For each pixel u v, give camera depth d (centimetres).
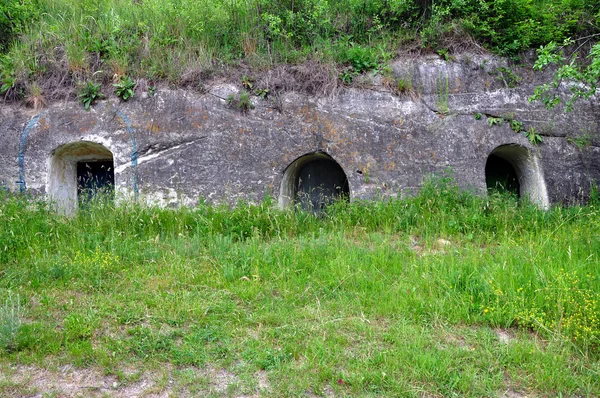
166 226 692
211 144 779
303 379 369
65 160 834
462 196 760
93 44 840
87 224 676
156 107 784
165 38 861
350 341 418
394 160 786
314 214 771
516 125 808
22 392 351
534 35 835
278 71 818
